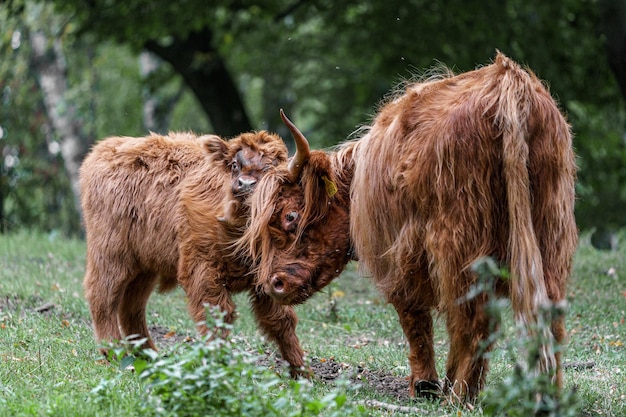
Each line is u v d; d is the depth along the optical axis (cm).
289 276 927
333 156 991
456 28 2430
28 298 1348
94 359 1015
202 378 707
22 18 2842
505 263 798
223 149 1011
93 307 1073
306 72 3444
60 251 1872
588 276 1602
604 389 961
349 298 1517
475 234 800
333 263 949
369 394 940
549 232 795
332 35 3006
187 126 4303
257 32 3061
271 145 996
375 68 2741
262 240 938
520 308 771
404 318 923
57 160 3353
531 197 794
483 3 2372
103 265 1071
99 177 1082
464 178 798
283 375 945
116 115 3994
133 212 1056
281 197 938
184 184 1018
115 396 777
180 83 3569
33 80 3262
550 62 2430
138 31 2403
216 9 2458
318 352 1159
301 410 716
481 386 845
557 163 796
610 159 2909
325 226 942
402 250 862
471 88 822
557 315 701
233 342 803
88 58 3603
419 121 848
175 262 1027
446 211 809
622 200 2966
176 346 796
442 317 903
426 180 823
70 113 3064
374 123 942
